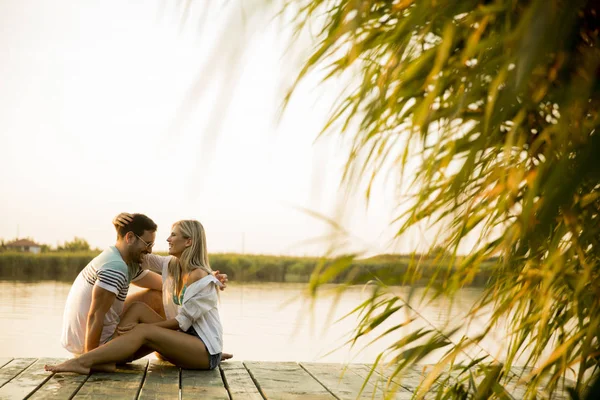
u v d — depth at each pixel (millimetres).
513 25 838
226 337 7242
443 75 922
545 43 569
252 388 3537
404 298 1018
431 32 944
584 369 1005
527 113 922
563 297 1153
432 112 898
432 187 1043
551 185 708
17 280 22969
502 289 1116
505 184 985
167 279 4359
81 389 3379
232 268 21828
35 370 3912
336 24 922
